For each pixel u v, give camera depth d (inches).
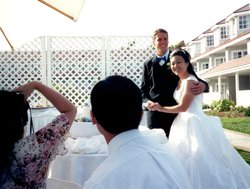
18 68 280.1
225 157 119.1
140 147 50.2
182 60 126.9
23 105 61.4
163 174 47.9
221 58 1524.4
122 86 51.6
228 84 1250.0
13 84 280.7
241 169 125.6
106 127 51.7
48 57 278.4
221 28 1615.4
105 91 50.9
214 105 965.2
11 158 57.2
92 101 52.3
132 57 277.3
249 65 900.6
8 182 57.3
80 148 116.1
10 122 57.3
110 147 51.7
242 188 120.5
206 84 127.3
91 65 280.7
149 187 45.6
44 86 74.0
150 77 172.4
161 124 165.9
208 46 1788.9
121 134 51.5
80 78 281.7
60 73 280.7
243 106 946.7
